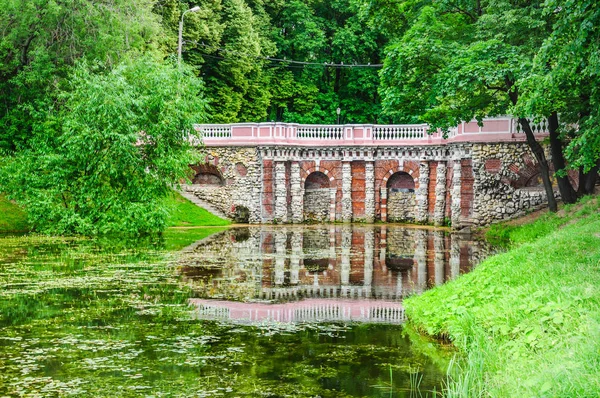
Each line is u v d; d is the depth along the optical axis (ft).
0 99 109.91
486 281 40.83
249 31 160.56
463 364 30.48
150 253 73.36
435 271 61.00
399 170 134.62
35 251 72.59
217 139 132.67
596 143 54.60
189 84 104.83
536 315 30.60
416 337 35.88
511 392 23.03
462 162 113.19
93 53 107.34
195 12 148.66
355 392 26.81
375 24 99.91
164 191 97.60
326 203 138.72
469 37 89.51
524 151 104.58
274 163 133.59
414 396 26.35
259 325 38.65
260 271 61.26
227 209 132.26
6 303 44.06
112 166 89.15
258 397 26.05
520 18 79.41
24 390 26.45
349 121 180.24
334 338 35.55
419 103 94.32
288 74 175.83
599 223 57.57
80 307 43.06
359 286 53.06
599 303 29.48
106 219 90.84
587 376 20.81
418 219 133.08
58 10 100.32
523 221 98.58
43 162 91.86
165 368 29.73
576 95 61.77
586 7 44.47
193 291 49.80
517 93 85.46
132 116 91.20
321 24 179.11
